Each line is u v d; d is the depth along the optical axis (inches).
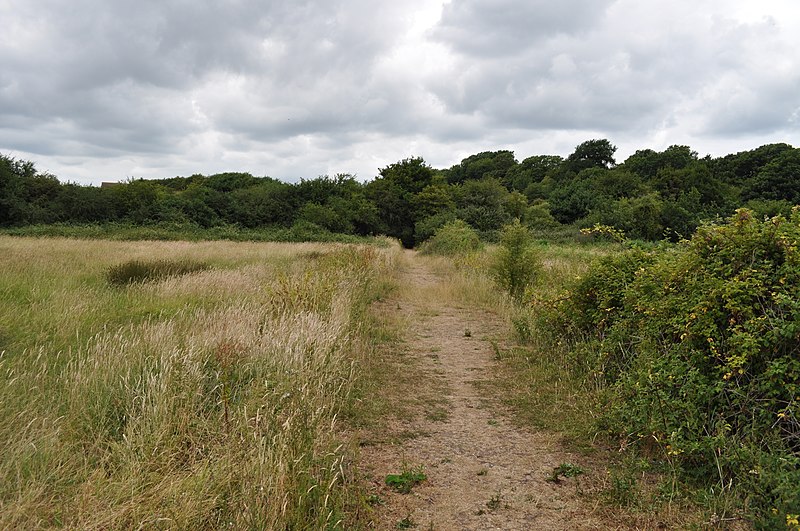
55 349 226.2
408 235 2266.2
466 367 289.0
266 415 155.9
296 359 210.2
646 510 137.9
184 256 650.2
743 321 165.2
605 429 186.5
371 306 456.1
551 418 207.6
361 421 201.5
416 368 283.9
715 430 155.2
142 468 133.9
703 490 141.9
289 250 915.4
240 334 239.1
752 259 170.6
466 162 4328.3
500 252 525.7
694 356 170.1
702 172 2048.5
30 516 111.7
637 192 1993.1
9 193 1464.1
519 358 297.3
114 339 221.9
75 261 537.0
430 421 207.8
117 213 1620.3
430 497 146.9
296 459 134.2
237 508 117.9
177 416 157.2
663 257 226.8
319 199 2119.8
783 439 145.2
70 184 1611.7
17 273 416.5
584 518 136.2
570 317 277.1
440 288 583.2
